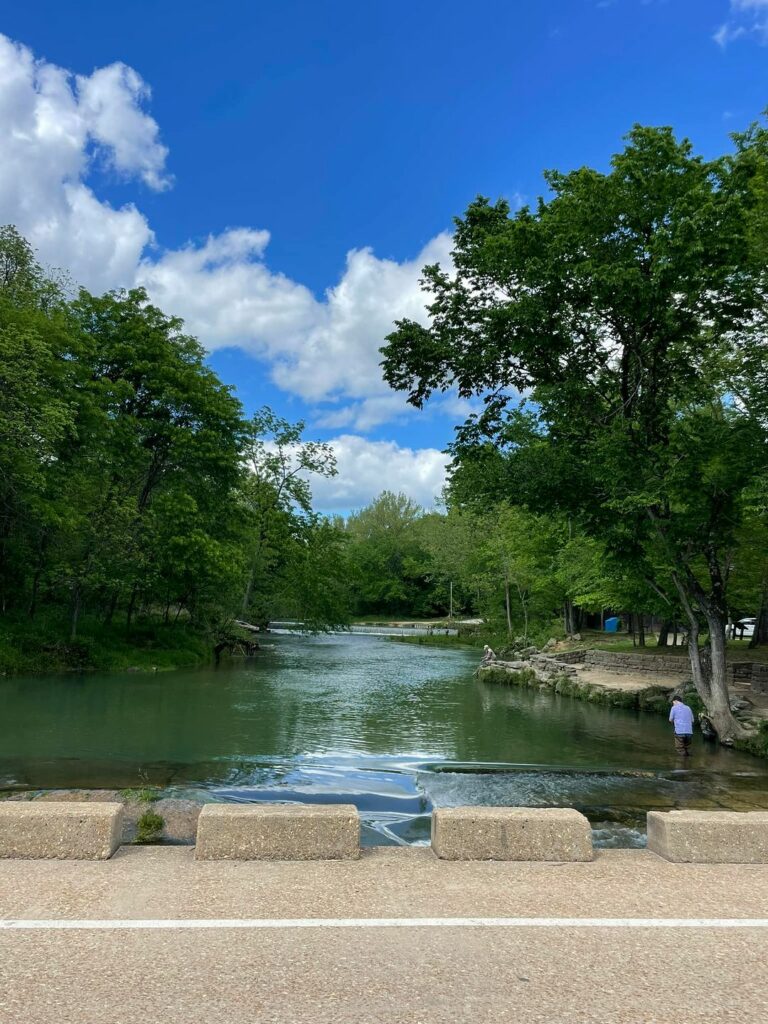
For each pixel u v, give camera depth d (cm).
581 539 2719
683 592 1659
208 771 1202
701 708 1831
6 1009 311
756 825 573
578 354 1644
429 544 6681
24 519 2542
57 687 2198
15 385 2145
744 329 1553
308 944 388
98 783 1097
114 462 2878
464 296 1683
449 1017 312
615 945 395
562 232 1459
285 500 4588
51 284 2838
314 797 1064
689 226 1266
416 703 2188
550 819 572
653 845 596
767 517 1399
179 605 3584
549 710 2078
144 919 419
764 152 1395
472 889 489
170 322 3253
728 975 359
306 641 5466
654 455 1502
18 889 470
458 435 1744
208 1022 304
